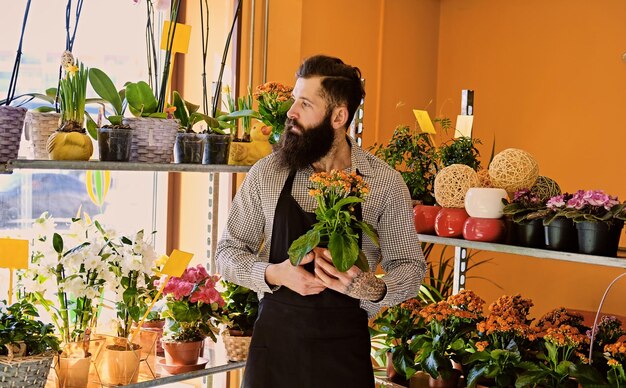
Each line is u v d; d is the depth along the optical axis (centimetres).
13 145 234
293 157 236
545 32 470
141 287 279
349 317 239
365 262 227
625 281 439
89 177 372
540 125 474
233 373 401
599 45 448
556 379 261
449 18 514
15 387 234
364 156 251
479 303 293
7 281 311
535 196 277
